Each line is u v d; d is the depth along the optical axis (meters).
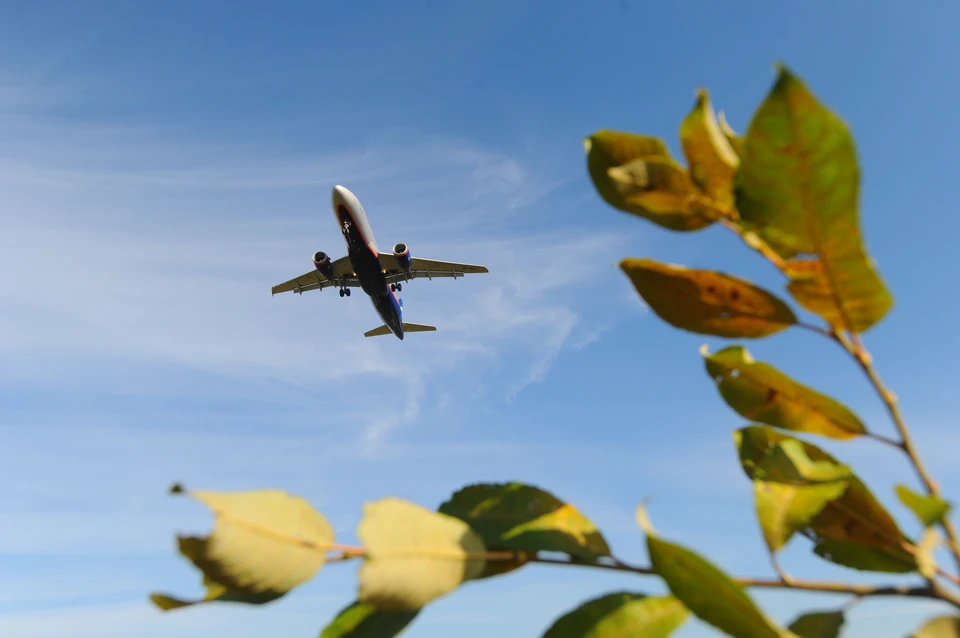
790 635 1.19
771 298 1.74
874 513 1.83
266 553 1.33
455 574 1.45
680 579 1.28
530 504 1.83
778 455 1.90
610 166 1.79
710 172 1.68
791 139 1.41
